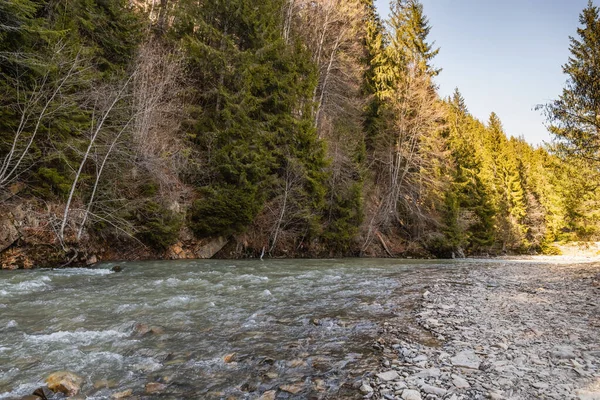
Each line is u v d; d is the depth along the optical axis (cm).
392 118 3047
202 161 1859
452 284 1046
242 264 1509
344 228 2292
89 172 1400
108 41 1631
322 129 2547
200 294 813
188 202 1761
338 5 2841
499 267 1677
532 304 771
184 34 2075
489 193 4616
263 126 1991
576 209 3788
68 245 1233
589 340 516
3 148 1107
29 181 1197
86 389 349
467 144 4372
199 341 502
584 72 2533
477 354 457
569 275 1294
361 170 2491
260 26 2148
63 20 1392
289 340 514
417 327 584
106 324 562
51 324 552
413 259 2430
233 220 1780
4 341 470
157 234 1565
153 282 940
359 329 571
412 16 3222
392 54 3195
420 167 2970
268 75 2078
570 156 2747
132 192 1548
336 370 407
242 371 403
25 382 356
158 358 436
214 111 1959
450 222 3044
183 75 1892
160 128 1686
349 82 2917
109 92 1371
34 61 1077
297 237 2183
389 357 448
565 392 346
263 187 1939
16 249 1120
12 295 734
